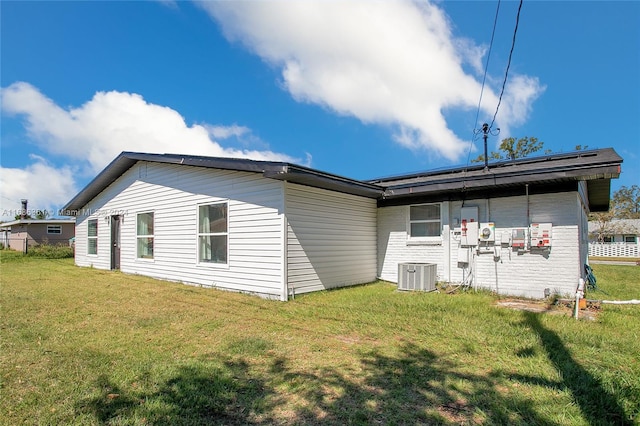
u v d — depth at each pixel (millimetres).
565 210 7641
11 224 29188
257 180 8062
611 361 3680
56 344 4277
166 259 10531
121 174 12852
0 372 3379
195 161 9000
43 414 2604
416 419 2576
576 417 2561
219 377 3309
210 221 9219
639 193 42344
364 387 3133
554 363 3629
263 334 4820
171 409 2697
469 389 3062
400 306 6512
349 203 9531
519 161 8977
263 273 7793
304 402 2852
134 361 3715
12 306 6484
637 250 27906
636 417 2557
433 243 9492
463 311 6105
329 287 8672
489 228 8430
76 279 10562
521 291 8070
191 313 6062
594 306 6590
